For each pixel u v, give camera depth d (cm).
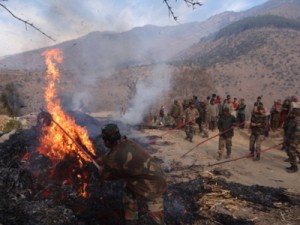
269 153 1278
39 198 575
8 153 723
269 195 719
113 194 606
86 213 550
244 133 1641
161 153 1157
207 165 1027
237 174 952
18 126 1678
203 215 607
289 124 1018
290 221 598
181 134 1557
